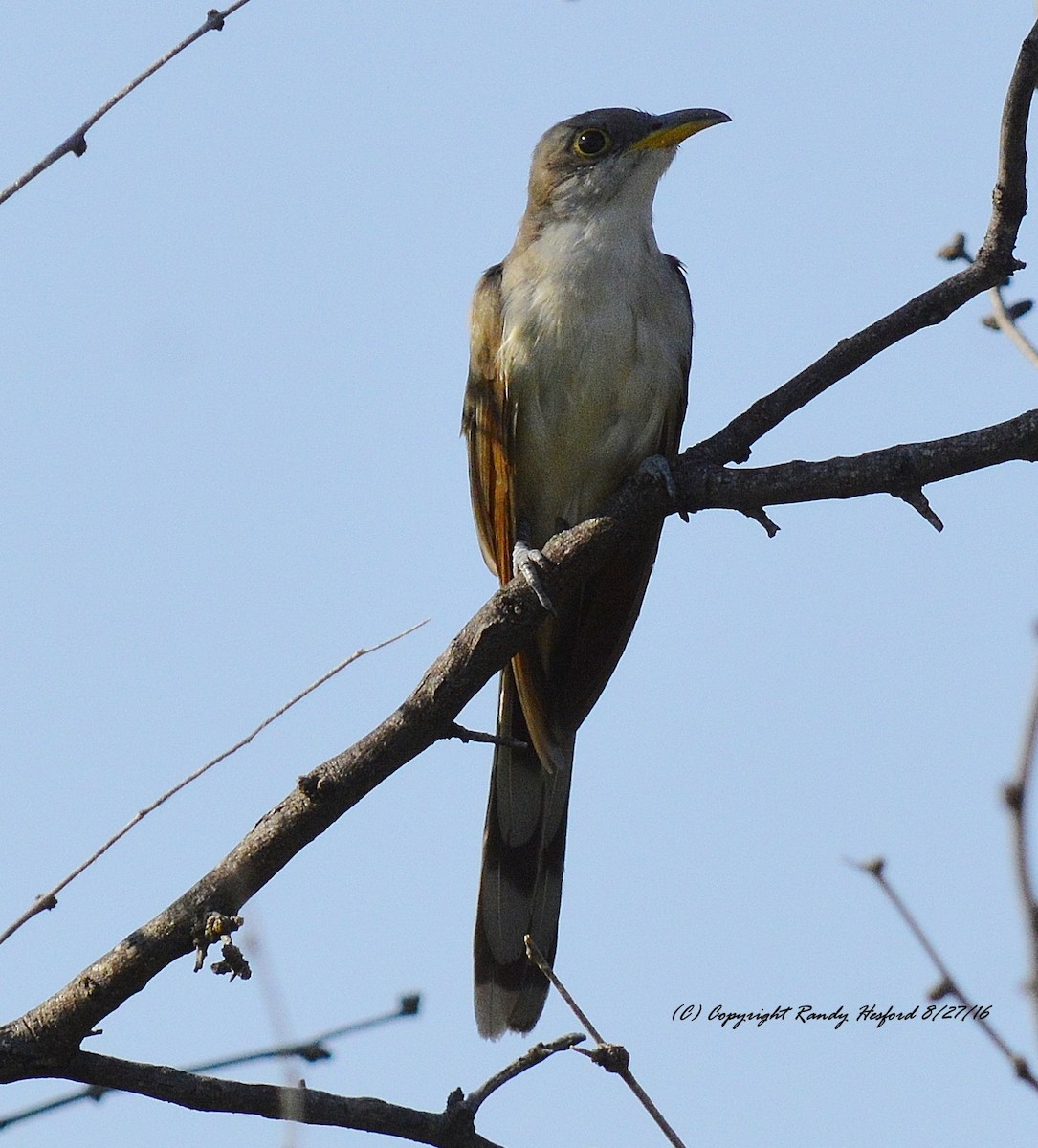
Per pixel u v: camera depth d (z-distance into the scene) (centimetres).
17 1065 794
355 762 860
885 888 638
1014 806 545
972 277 978
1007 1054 575
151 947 806
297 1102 668
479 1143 797
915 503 873
